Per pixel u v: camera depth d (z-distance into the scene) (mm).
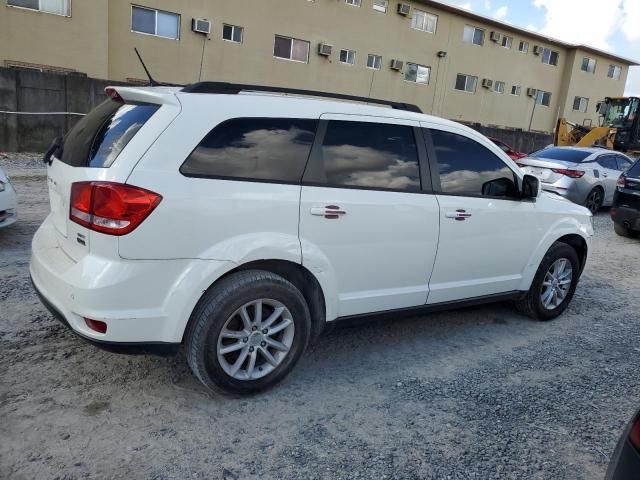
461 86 30609
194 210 2920
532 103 34344
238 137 3141
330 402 3342
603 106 22281
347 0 25094
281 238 3197
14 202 6109
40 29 18406
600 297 6027
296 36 23969
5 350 3619
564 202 5082
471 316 5074
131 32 20438
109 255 2803
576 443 3076
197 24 21391
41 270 3195
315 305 3502
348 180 3510
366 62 26375
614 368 4137
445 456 2873
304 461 2752
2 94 13477
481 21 29922
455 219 4008
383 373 3787
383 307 3816
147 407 3119
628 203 9250
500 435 3104
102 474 2539
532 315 5031
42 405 3041
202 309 3027
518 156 16922
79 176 2941
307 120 3396
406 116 3889
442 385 3662
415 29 27688
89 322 2830
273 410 3203
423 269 3936
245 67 23016
